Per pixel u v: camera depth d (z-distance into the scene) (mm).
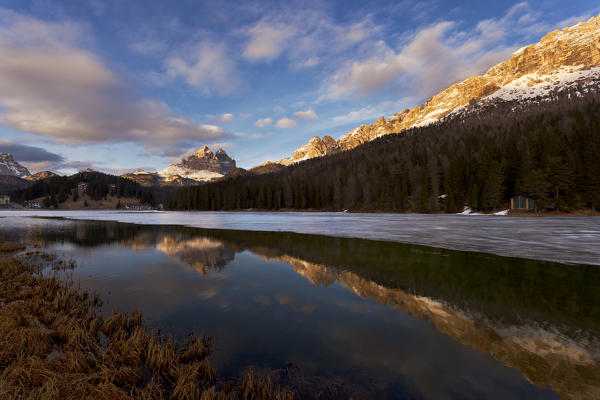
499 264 15078
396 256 17500
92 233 34281
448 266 14750
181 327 7516
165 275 13398
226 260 16938
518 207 65312
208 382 5023
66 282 12086
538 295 10039
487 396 4527
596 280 11961
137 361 5625
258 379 4762
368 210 99062
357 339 6742
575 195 59906
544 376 5121
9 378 4656
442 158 103125
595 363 5605
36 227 44438
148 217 80062
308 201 126312
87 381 4809
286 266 15164
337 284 11711
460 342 6566
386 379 5055
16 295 9859
